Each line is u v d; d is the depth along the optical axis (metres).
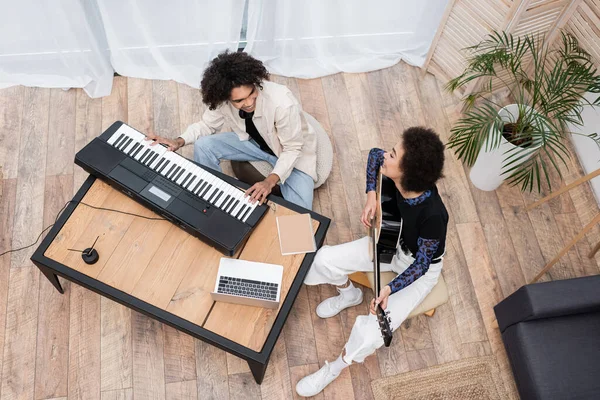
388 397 2.37
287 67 3.16
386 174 1.87
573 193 2.91
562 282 2.14
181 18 2.87
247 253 2.10
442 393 2.39
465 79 2.94
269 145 2.41
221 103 2.13
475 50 2.86
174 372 2.35
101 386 2.31
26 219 2.63
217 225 2.05
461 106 3.12
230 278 2.02
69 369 2.33
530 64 3.01
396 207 2.00
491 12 2.66
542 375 2.09
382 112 3.09
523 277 2.68
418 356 2.46
